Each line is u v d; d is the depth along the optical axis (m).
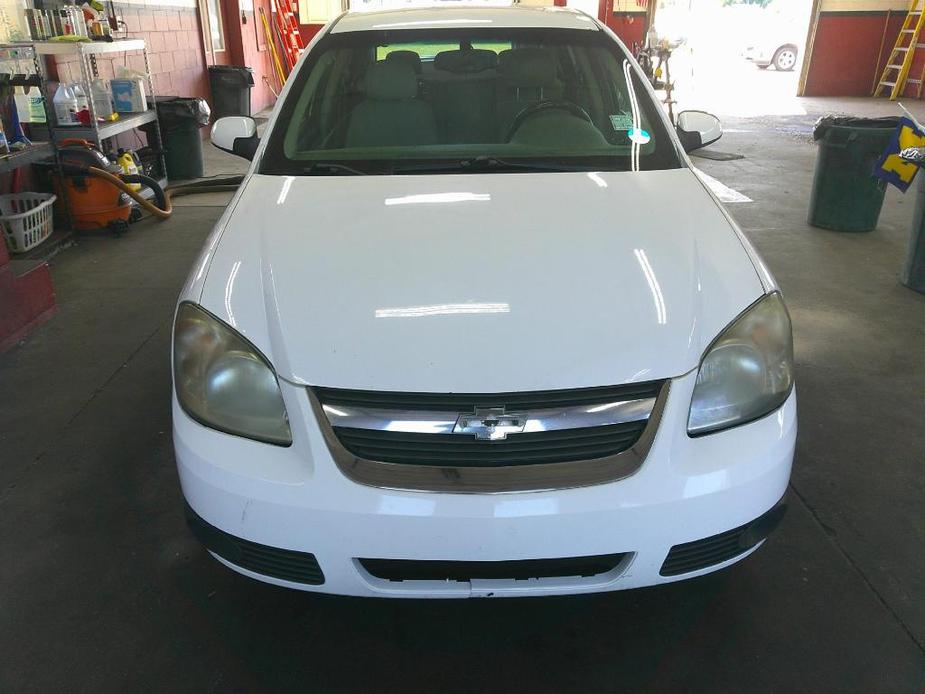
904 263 4.13
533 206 1.90
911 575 1.99
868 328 3.58
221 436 1.52
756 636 1.79
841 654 1.74
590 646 1.77
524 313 1.52
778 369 1.60
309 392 1.45
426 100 2.48
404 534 1.42
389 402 1.44
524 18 2.72
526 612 1.87
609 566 1.53
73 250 4.86
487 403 1.43
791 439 1.57
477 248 1.71
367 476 1.43
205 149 8.48
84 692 1.64
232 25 10.11
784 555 2.06
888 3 12.41
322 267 1.66
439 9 2.86
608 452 1.46
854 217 5.10
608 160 2.22
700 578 1.97
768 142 8.70
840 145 4.95
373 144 2.33
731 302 1.61
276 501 1.45
